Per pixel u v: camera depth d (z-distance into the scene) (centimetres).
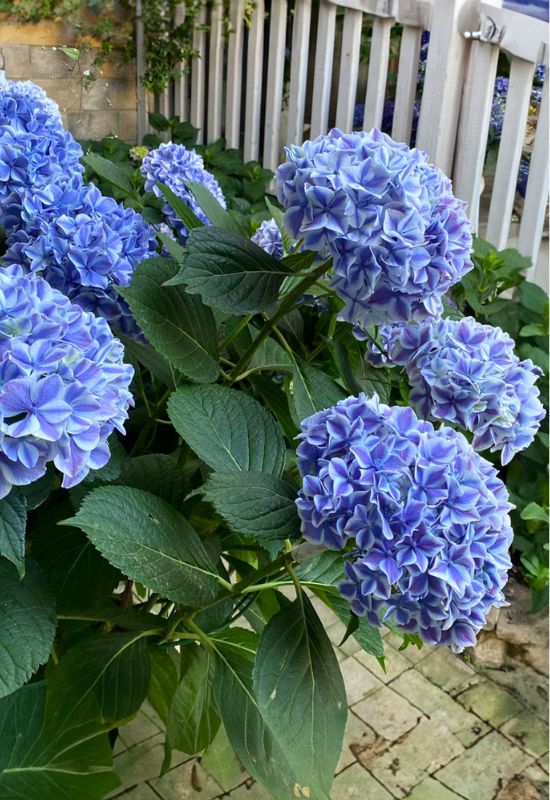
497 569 63
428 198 71
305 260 78
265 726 76
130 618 84
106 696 82
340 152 68
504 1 175
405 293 71
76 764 87
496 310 171
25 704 83
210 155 257
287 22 262
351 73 218
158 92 284
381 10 201
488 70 177
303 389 82
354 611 64
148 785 119
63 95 209
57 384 53
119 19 239
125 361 86
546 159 174
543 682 146
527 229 181
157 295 77
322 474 62
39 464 54
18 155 85
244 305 74
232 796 119
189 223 89
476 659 150
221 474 66
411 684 144
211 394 76
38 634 65
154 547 68
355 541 62
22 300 57
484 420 77
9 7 191
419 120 190
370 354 91
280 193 72
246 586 73
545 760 131
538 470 167
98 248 79
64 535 82
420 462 62
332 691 66
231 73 269
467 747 132
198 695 85
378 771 126
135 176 179
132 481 79
